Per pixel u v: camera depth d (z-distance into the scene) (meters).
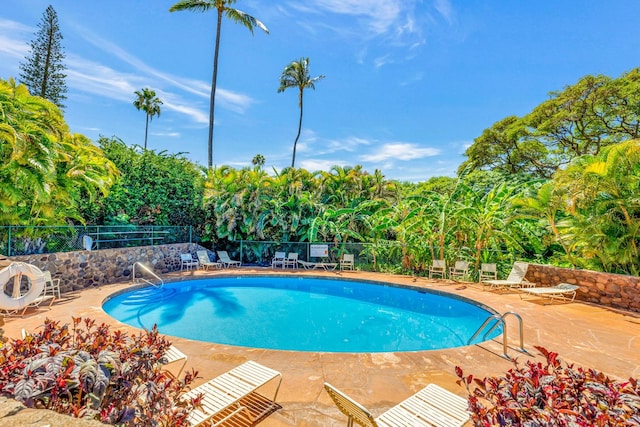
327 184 17.64
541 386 1.77
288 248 15.34
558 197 9.64
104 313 7.01
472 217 12.23
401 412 3.00
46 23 19.88
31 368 1.65
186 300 10.10
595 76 19.41
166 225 14.06
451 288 10.41
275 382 4.13
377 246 13.93
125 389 1.90
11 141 7.28
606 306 8.23
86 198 11.64
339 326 8.02
